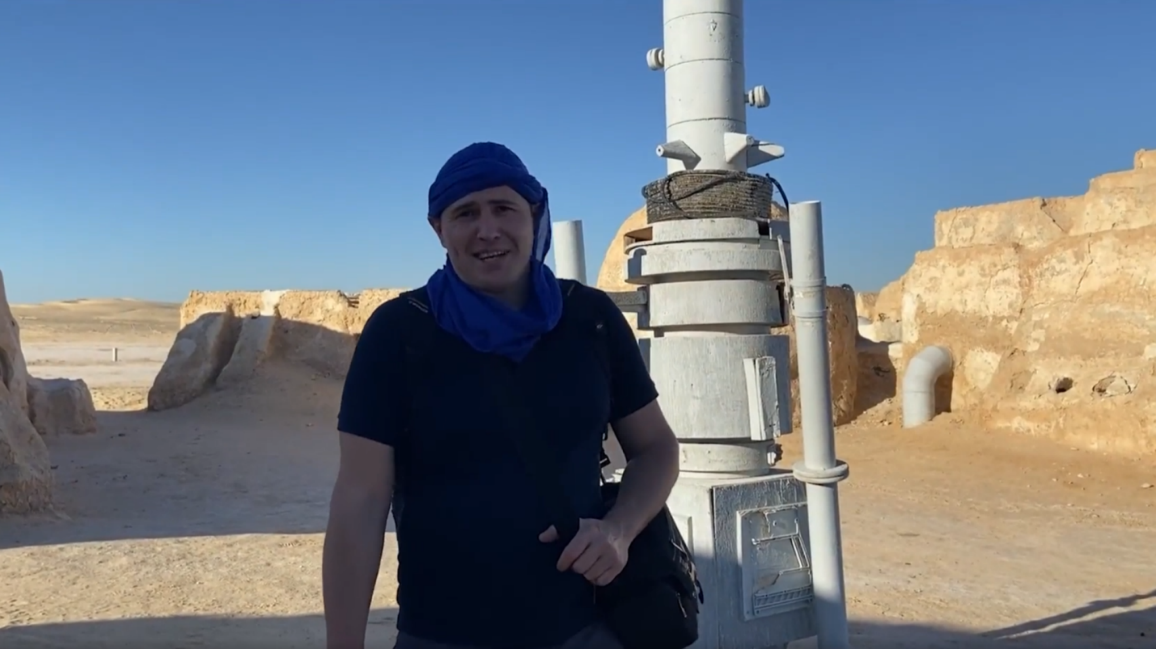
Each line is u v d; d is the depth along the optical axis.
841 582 4.78
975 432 14.93
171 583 7.23
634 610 2.52
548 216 2.58
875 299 36.00
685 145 5.13
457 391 2.36
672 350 5.02
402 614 2.48
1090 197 15.95
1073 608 7.21
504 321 2.40
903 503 11.27
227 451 14.25
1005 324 16.06
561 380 2.45
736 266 4.94
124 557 8.00
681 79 5.28
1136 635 6.55
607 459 2.68
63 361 36.41
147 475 12.32
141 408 20.77
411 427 2.38
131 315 83.25
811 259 4.64
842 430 16.20
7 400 10.11
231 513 10.24
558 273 5.25
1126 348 14.10
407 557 2.46
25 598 6.68
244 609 6.56
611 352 2.63
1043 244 16.52
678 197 5.07
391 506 2.56
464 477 2.37
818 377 4.68
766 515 4.82
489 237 2.38
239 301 21.16
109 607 6.50
